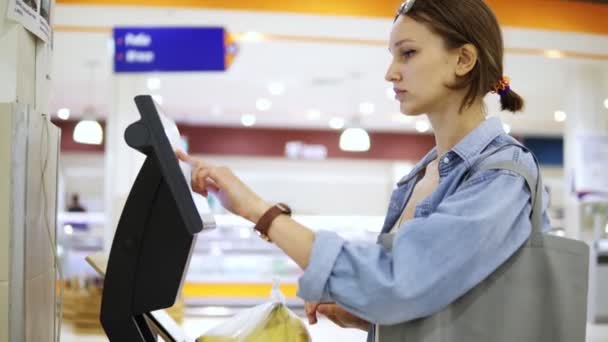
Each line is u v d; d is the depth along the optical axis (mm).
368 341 1195
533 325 972
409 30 1031
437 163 1175
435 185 1148
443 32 1015
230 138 15078
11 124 1115
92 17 5840
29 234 1166
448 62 1026
